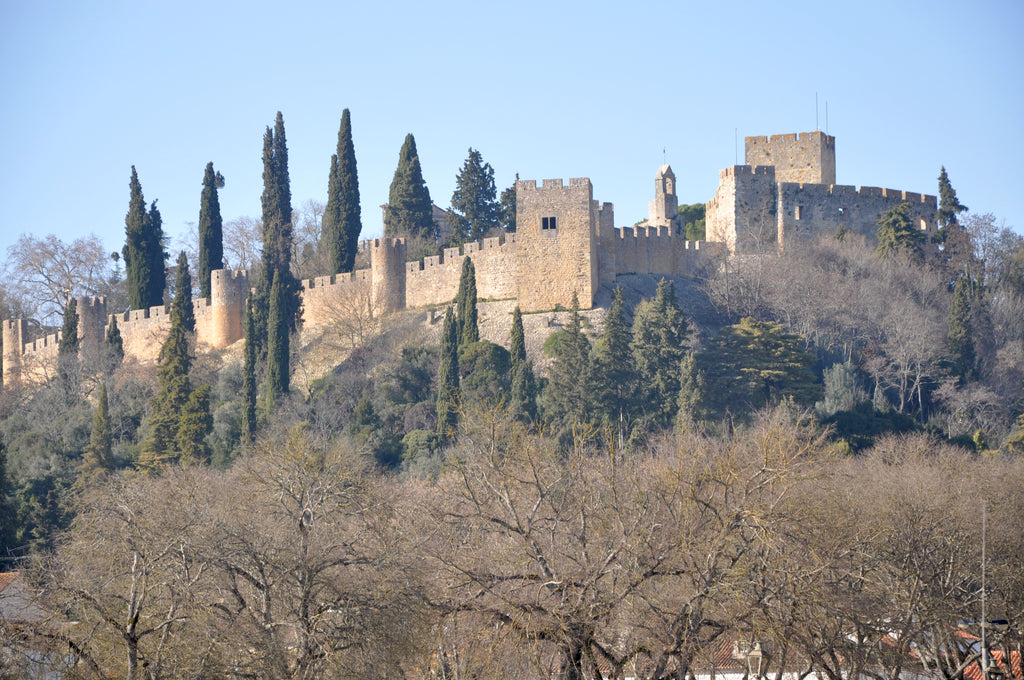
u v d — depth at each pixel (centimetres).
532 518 9150
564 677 8000
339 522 10606
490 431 10412
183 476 12962
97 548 9250
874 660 9469
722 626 8262
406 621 8250
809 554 8950
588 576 8225
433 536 9894
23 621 8588
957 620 9969
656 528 8881
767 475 9419
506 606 8206
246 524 9350
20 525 17762
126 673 8369
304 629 8262
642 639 8412
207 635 8238
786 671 9706
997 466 14975
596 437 18738
